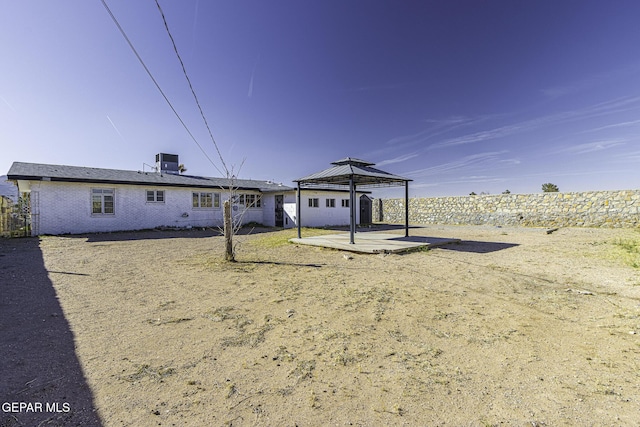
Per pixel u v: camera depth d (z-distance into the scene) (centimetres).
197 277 570
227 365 255
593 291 468
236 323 346
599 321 346
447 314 372
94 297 446
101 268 653
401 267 655
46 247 977
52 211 1356
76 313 378
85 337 309
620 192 1463
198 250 927
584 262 691
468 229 1659
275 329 329
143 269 642
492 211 1912
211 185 1786
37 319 357
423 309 391
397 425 183
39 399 208
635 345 286
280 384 227
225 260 728
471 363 257
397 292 467
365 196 2330
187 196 1750
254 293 465
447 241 1014
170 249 948
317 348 285
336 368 250
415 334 316
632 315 362
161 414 194
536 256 782
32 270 630
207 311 385
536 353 274
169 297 446
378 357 268
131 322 349
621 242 975
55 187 1364
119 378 235
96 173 1577
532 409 197
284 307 400
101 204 1477
